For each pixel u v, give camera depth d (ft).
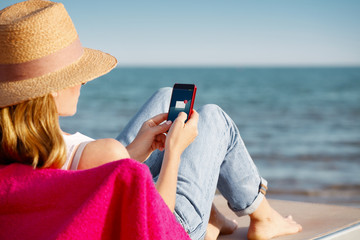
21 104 4.01
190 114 5.29
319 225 8.27
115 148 4.25
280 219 7.64
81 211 3.58
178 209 5.85
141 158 5.39
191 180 6.11
